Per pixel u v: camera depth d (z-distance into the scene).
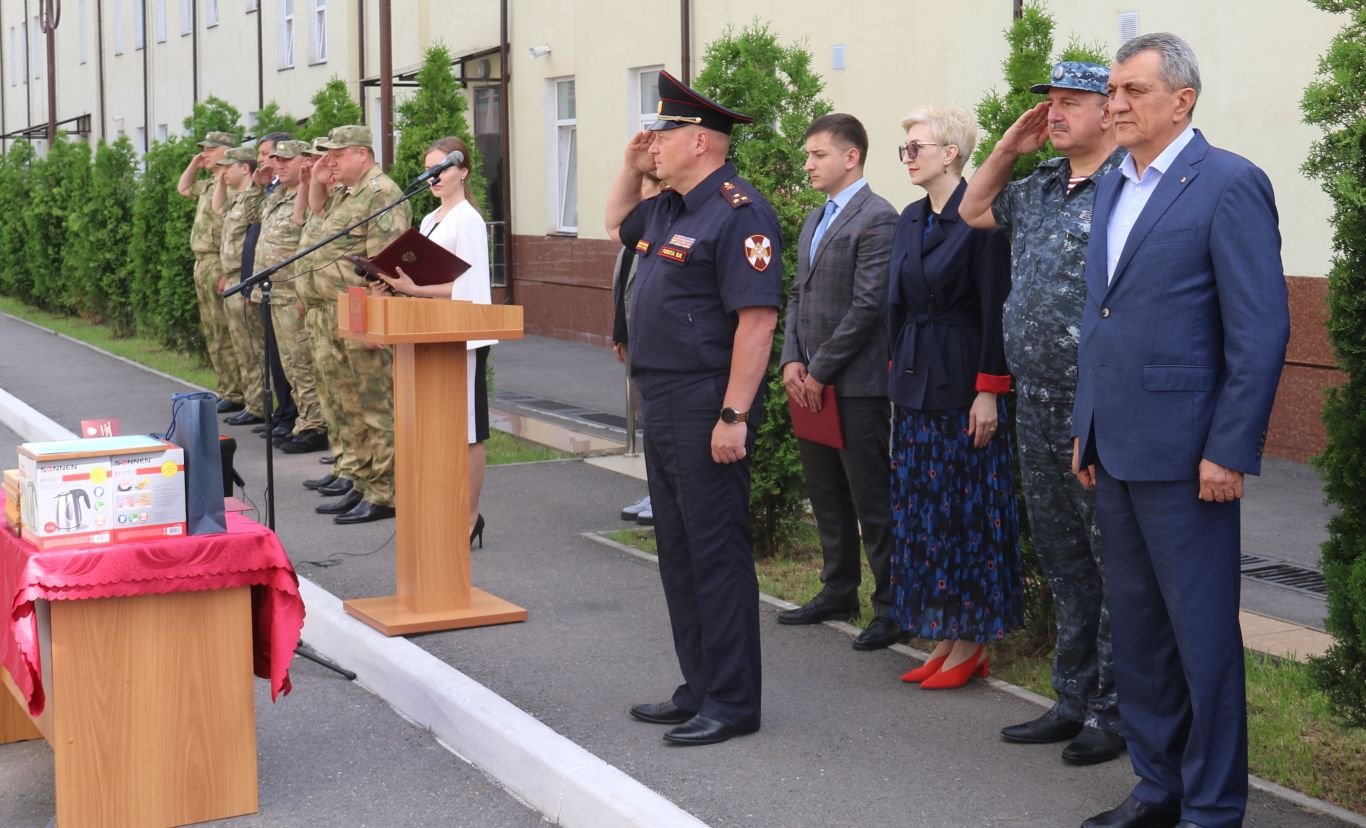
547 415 12.23
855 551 6.12
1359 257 3.80
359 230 8.23
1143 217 3.80
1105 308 3.88
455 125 10.50
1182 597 3.79
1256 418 3.63
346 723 5.30
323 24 23.16
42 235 21.47
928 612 5.16
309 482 9.14
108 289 18.31
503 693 5.30
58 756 4.21
